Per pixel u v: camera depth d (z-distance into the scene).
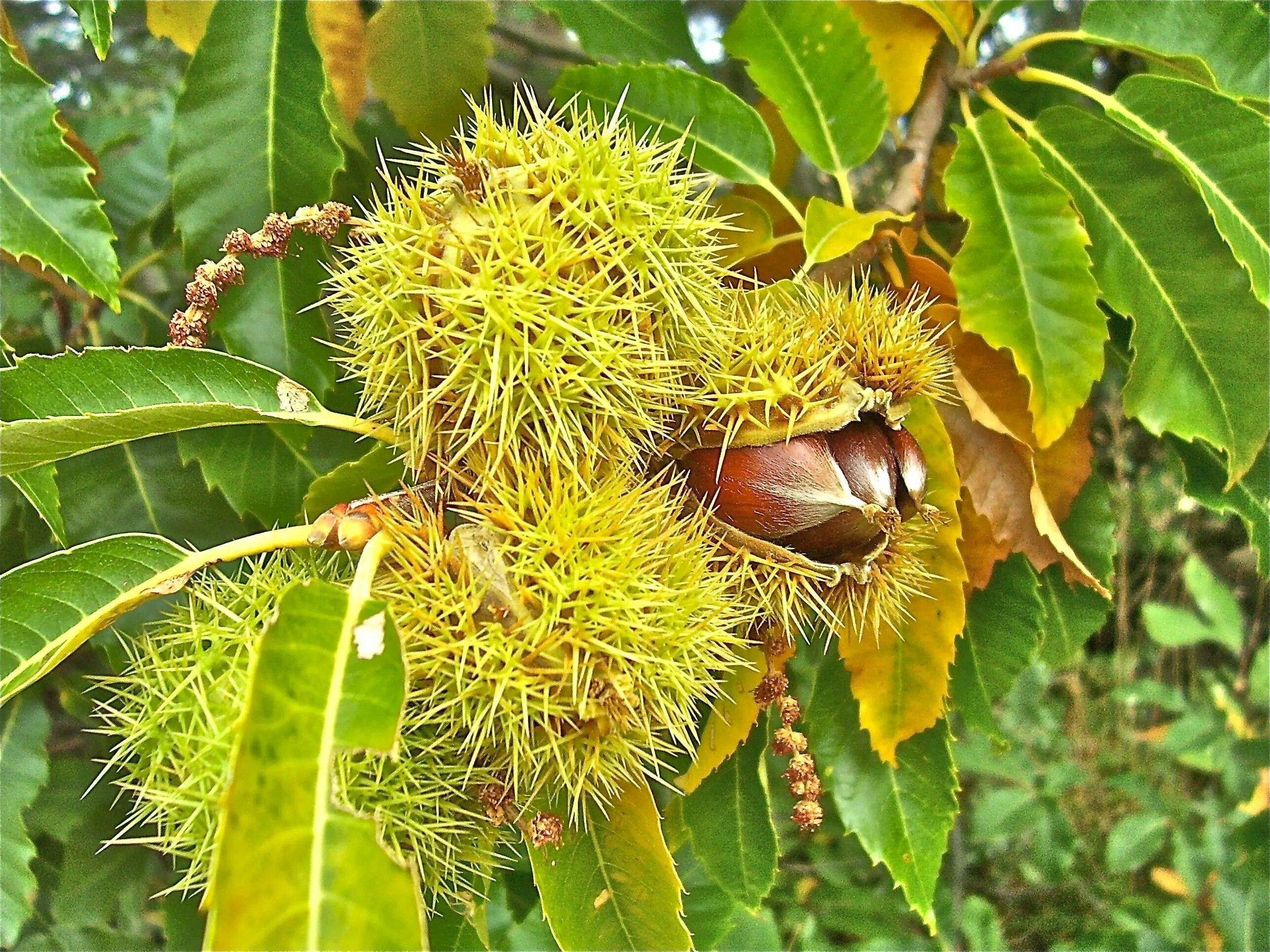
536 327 0.18
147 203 0.32
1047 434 0.23
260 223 0.24
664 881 0.20
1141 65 0.30
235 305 0.24
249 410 0.20
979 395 0.24
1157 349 0.24
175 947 0.27
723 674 0.22
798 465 0.20
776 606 0.21
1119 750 0.65
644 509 0.19
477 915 0.22
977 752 0.49
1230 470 0.24
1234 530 0.73
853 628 0.22
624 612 0.18
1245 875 0.42
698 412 0.21
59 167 0.21
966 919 0.45
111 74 0.45
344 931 0.15
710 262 0.20
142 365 0.21
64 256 0.21
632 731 0.19
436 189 0.19
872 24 0.27
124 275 0.29
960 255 0.24
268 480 0.26
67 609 0.19
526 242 0.18
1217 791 0.61
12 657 0.19
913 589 0.23
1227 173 0.24
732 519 0.21
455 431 0.18
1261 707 0.49
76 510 0.27
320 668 0.17
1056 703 0.65
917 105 0.28
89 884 0.28
